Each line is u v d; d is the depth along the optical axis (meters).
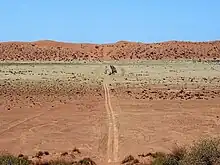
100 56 171.50
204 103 56.25
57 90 70.44
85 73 100.06
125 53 171.88
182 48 172.25
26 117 46.59
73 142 34.28
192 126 40.72
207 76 92.56
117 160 28.08
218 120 44.22
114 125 41.19
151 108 52.09
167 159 23.06
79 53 174.38
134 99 59.69
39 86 75.69
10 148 32.62
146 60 150.62
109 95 64.19
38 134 37.72
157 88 73.06
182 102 57.00
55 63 130.88
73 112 49.31
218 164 20.14
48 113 48.97
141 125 41.12
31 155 29.81
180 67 114.31
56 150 31.58
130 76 92.94
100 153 30.36
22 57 159.12
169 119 44.62
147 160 26.64
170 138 35.19
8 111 50.47
